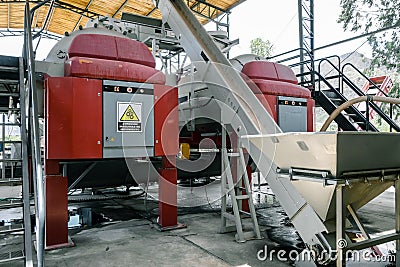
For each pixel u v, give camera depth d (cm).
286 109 447
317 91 616
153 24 588
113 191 723
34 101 262
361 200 246
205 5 1085
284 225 418
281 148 229
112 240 365
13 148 729
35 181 231
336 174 203
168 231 400
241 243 346
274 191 262
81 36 346
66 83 321
